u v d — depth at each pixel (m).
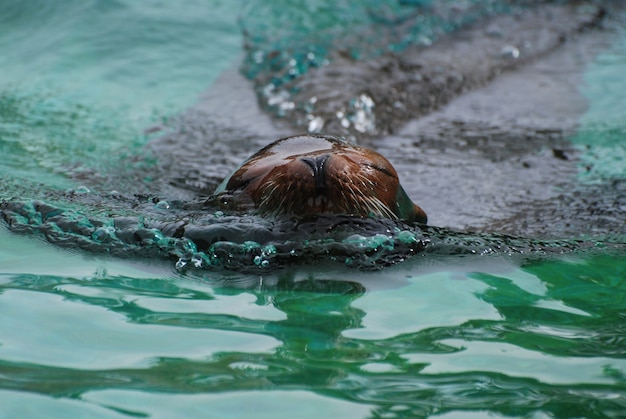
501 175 10.67
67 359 5.25
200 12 17.45
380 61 15.59
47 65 14.98
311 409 4.70
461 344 5.71
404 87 14.29
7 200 8.60
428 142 12.05
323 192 7.38
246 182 7.99
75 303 6.23
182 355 5.36
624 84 14.76
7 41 16.02
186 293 6.58
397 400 4.83
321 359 5.38
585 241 8.27
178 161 10.95
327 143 8.33
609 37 17.55
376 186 7.80
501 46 16.73
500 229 8.70
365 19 17.80
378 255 7.37
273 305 6.38
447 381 5.11
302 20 17.55
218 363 5.26
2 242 7.63
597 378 5.19
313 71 14.99
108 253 7.40
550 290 6.92
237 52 16.03
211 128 12.50
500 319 6.22
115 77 14.66
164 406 4.68
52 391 4.82
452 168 10.93
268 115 13.12
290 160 7.61
